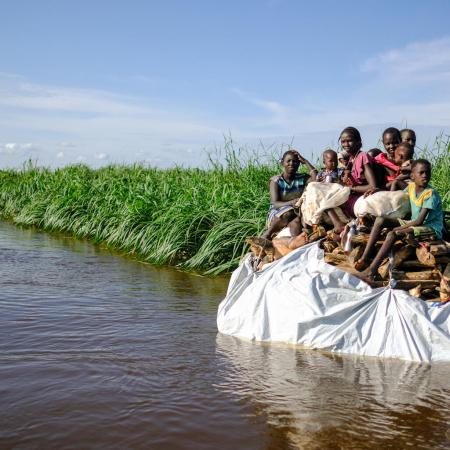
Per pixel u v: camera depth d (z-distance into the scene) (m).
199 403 3.52
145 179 15.07
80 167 19.58
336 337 4.66
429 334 4.50
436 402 3.58
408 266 5.18
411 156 5.84
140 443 2.97
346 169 6.20
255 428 3.18
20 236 13.98
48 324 5.43
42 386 3.73
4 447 2.88
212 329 5.43
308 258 5.12
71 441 2.97
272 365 4.29
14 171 24.42
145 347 4.73
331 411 3.42
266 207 9.83
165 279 8.44
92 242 13.16
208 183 12.12
